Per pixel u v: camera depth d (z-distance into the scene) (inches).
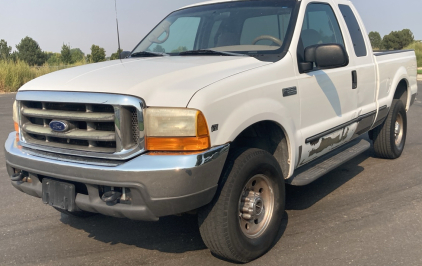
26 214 161.5
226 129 107.5
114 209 103.4
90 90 105.9
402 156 231.5
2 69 779.4
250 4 160.9
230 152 117.0
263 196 126.5
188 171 98.3
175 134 100.3
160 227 147.1
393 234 135.3
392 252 123.3
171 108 100.6
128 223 151.3
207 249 129.7
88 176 103.7
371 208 157.9
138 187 98.9
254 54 140.9
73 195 109.0
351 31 181.9
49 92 112.5
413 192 173.8
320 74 148.5
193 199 101.0
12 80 770.2
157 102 101.7
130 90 102.0
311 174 147.4
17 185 122.3
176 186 98.5
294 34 141.6
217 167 104.4
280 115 126.3
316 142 148.3
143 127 101.3
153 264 121.3
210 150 102.3
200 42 159.6
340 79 160.4
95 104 105.1
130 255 127.1
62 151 110.8
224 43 152.3
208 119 102.5
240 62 127.3
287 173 135.3
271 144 136.3
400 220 146.0
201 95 102.3
